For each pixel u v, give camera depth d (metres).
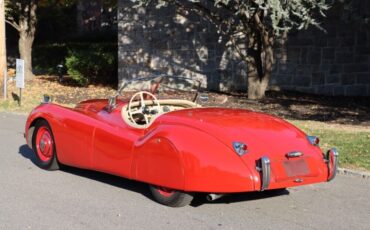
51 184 7.13
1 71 16.62
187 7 17.41
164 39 19.08
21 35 22.97
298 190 7.06
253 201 6.47
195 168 5.59
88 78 20.66
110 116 6.93
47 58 29.95
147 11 19.20
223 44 18.19
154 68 19.33
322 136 10.27
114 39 31.86
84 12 34.44
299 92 17.44
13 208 6.09
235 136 5.77
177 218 5.76
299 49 17.36
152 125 6.30
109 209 6.07
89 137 6.91
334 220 5.83
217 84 18.47
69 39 33.56
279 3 11.22
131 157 6.32
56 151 7.50
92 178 7.46
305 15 12.17
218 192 5.58
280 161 5.70
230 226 5.54
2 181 7.26
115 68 21.03
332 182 7.52
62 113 7.42
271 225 5.60
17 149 9.48
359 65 16.81
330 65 17.06
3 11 16.38
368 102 15.84
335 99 16.36
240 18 15.76
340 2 15.28
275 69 17.75
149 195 6.62
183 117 6.17
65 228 5.44
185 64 18.84
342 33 16.83
